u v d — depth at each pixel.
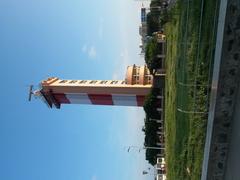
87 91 80.50
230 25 19.19
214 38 25.45
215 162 20.69
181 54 40.22
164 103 71.12
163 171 72.19
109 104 82.88
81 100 82.50
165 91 67.56
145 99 76.81
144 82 79.50
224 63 19.64
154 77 72.06
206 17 28.27
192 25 33.53
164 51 69.69
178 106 41.88
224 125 20.31
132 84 79.88
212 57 25.92
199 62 29.39
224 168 20.66
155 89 73.94
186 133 35.25
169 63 58.59
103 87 79.88
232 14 19.05
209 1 27.62
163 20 64.50
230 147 20.16
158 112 76.50
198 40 30.03
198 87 29.44
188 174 32.56
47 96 80.88
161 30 83.25
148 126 79.25
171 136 49.94
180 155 38.44
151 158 83.25
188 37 35.03
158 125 78.50
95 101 82.31
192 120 31.16
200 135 28.59
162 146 77.12
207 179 20.86
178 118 41.66
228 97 19.97
